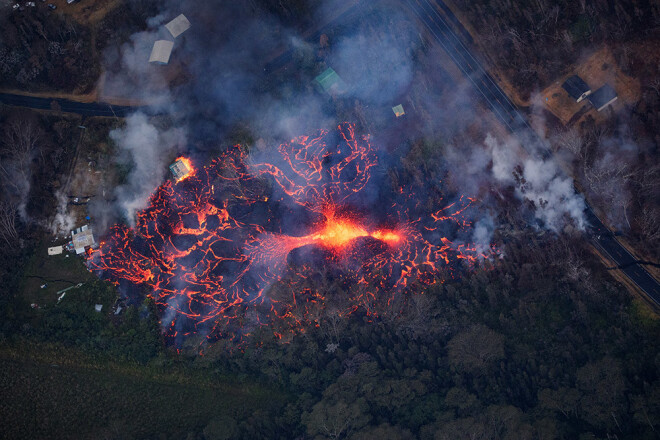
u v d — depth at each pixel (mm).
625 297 183000
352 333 192625
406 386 181250
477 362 180625
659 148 190750
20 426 186875
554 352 181625
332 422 177375
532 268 188500
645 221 186250
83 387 191375
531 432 170000
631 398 170000
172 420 189500
